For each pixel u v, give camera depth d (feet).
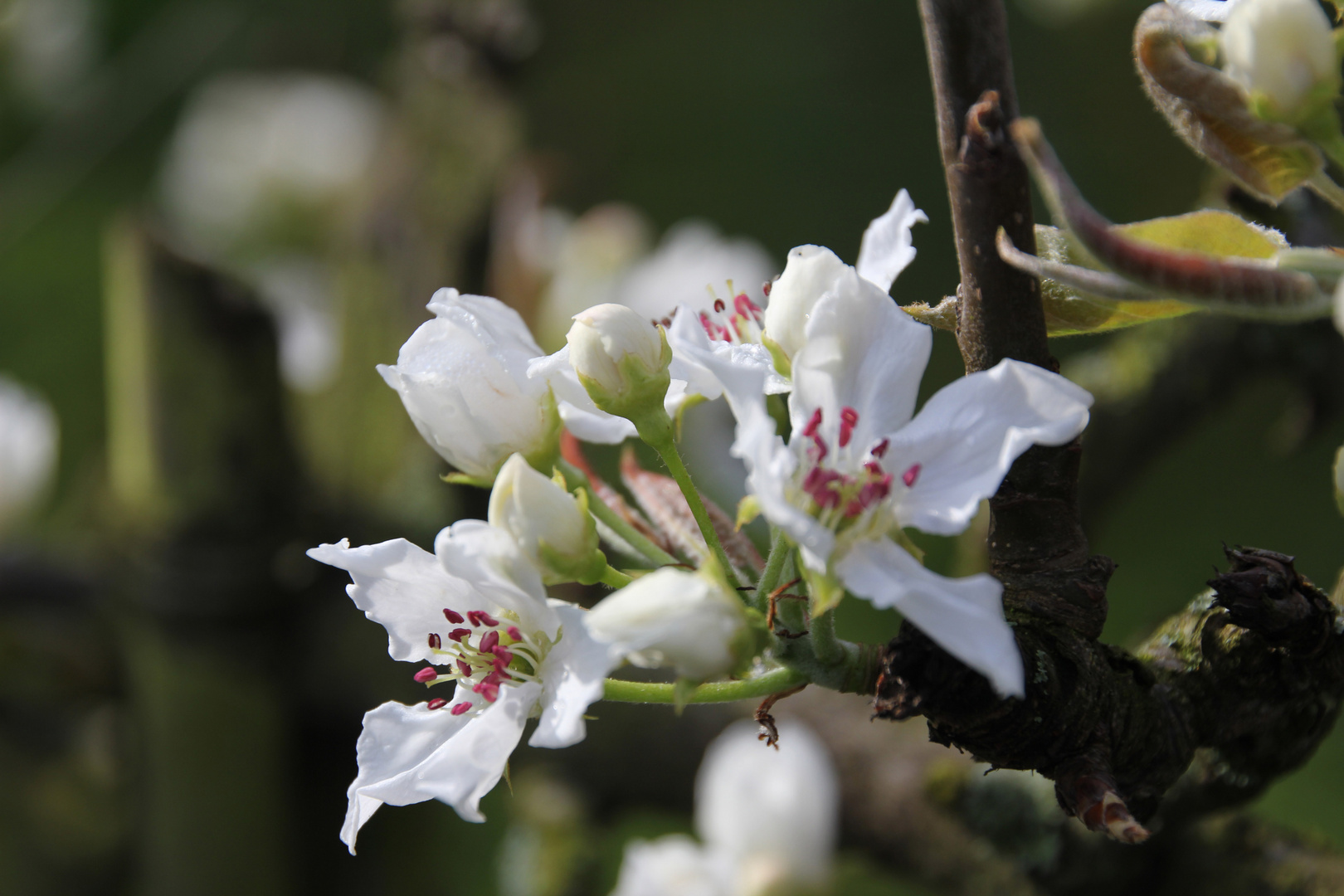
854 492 1.60
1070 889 1.97
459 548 1.63
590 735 2.37
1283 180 1.62
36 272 4.48
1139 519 3.79
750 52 5.33
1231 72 1.60
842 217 4.90
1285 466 3.79
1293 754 1.75
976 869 2.02
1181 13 1.61
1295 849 1.93
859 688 1.63
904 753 2.13
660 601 1.59
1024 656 1.62
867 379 1.63
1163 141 3.96
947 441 1.61
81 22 4.46
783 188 5.00
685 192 5.04
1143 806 1.70
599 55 5.34
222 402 2.33
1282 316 1.57
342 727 2.57
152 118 4.98
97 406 4.15
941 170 4.96
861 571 1.60
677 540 1.70
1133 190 4.03
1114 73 3.97
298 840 2.56
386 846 2.70
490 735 1.64
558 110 5.25
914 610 1.58
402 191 2.96
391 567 1.68
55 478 3.83
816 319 1.63
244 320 2.31
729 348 1.67
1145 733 1.66
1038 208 4.10
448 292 1.71
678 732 2.32
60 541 2.91
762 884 2.13
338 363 2.89
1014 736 1.62
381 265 2.93
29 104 4.34
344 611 2.47
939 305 1.65
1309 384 2.27
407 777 1.64
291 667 2.47
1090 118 4.13
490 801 3.25
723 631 1.59
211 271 2.31
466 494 2.66
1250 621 1.66
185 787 2.44
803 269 1.65
